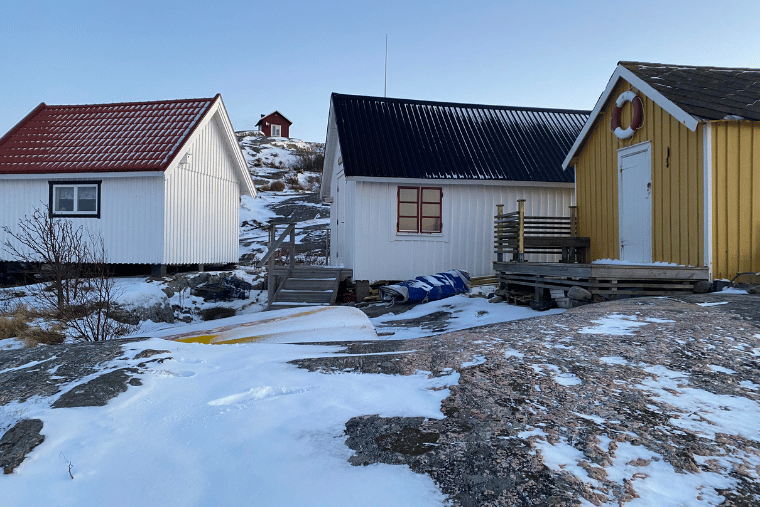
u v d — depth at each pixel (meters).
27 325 10.09
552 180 14.79
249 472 2.81
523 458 2.82
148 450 3.09
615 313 6.32
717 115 8.52
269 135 65.75
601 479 2.64
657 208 9.91
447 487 2.60
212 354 4.88
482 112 17.27
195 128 16.12
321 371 4.27
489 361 4.36
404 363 4.42
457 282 13.38
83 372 4.26
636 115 10.36
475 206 14.94
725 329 5.29
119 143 16.06
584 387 3.78
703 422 3.27
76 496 2.70
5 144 16.52
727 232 8.66
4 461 2.97
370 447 2.99
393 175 14.05
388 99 16.80
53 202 15.27
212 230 17.92
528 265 10.62
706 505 2.45
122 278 14.91
